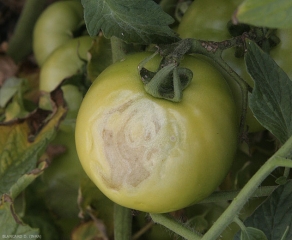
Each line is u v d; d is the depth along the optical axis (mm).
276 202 264
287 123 250
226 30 288
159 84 234
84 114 248
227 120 245
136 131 235
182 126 235
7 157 342
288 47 281
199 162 238
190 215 354
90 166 248
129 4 253
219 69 274
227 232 339
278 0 176
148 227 376
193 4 304
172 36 262
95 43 347
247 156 361
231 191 281
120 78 244
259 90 242
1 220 313
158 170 236
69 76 370
